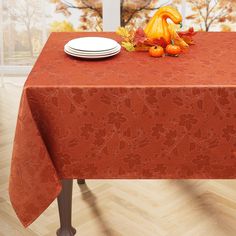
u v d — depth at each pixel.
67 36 2.29
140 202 2.35
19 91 3.71
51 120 1.68
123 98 1.64
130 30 2.16
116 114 1.66
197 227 2.15
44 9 3.74
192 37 2.25
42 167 1.66
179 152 1.72
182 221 2.20
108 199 2.38
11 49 3.88
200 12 3.71
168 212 2.26
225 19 3.73
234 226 2.16
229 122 1.67
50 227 2.18
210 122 1.67
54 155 1.74
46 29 3.82
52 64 1.88
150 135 1.69
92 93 1.63
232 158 1.73
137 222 2.20
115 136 1.70
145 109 1.65
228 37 2.27
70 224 1.93
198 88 1.62
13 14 3.77
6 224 2.20
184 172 1.76
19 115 1.64
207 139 1.70
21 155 1.65
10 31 3.81
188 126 1.68
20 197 1.70
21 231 2.15
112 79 1.70
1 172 2.62
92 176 1.77
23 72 3.97
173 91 1.63
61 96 1.64
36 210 1.72
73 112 1.66
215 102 1.64
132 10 3.80
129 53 2.03
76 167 1.75
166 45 2.01
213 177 1.77
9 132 3.06
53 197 1.71
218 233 2.11
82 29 3.86
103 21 3.79
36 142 1.63
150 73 1.77
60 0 3.76
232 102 1.64
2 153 2.81
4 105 3.46
